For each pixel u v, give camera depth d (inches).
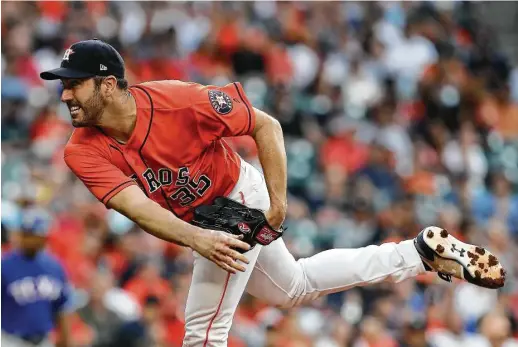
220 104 722.8
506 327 1485.0
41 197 1478.8
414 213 1753.2
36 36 2043.6
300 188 1855.3
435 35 2568.9
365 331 1381.6
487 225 1902.1
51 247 1411.2
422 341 1379.2
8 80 1872.5
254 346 1362.0
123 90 707.4
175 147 720.3
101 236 1486.2
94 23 2174.0
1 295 1209.4
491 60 2603.3
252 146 1819.6
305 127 2007.9
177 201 745.6
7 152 1680.6
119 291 1378.0
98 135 717.3
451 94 2351.1
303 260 800.9
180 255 1512.1
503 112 2460.6
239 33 2285.9
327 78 2246.6
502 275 750.5
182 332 1370.6
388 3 2701.8
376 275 779.4
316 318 1405.0
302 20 2536.9
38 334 1219.9
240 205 733.3
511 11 2960.1
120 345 1304.1
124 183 705.0
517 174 2210.9
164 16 2345.0
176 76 2100.1
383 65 2459.4
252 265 765.3
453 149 2154.3
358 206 1803.6
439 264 761.6
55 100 1867.6
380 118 2127.2
